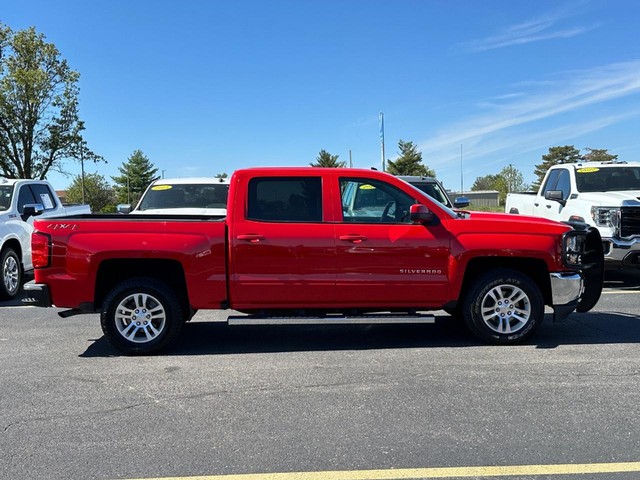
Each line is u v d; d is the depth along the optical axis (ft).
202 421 13.60
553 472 11.03
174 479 10.91
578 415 13.71
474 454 11.77
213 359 18.81
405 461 11.51
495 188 263.08
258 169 19.56
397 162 199.31
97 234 18.83
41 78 119.96
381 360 18.42
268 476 10.99
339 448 12.11
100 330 23.20
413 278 19.25
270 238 18.93
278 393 15.43
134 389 15.88
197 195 34.40
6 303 29.76
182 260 18.80
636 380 16.19
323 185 19.44
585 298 20.94
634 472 11.02
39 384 16.37
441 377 16.60
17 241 31.96
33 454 11.97
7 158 124.98
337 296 19.22
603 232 29.71
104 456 11.85
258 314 19.76
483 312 19.69
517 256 19.31
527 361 18.06
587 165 35.42
